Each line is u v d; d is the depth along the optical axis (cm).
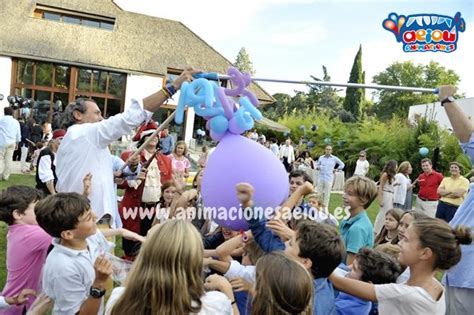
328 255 203
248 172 253
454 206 743
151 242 164
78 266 220
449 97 275
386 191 752
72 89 2197
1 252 499
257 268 177
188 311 158
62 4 2355
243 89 284
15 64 2114
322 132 2284
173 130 2180
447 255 208
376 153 1964
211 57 2441
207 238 327
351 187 325
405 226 294
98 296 197
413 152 1819
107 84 2244
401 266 247
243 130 270
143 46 2342
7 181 1002
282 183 262
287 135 2278
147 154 502
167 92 284
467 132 271
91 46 2236
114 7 2492
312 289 175
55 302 217
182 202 376
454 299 271
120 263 268
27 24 2205
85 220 224
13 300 234
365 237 313
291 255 207
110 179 301
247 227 262
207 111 265
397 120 2141
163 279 157
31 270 261
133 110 282
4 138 993
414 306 205
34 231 262
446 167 1691
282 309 166
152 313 155
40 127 1456
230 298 199
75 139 288
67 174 291
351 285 216
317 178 1141
